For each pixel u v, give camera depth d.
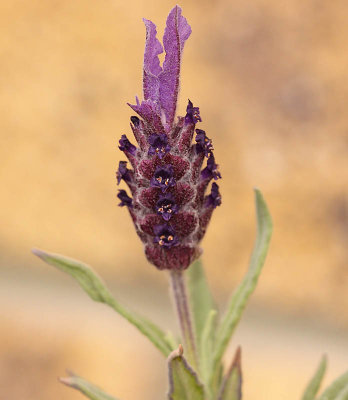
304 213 0.30
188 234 0.23
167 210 0.23
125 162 0.23
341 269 0.30
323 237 0.30
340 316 0.30
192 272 0.27
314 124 0.30
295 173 0.30
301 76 0.30
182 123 0.23
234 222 0.30
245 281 0.25
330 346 0.30
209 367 0.25
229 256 0.30
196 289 0.27
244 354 0.30
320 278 0.30
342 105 0.30
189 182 0.23
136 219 0.23
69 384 0.25
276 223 0.30
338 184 0.30
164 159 0.23
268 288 0.30
